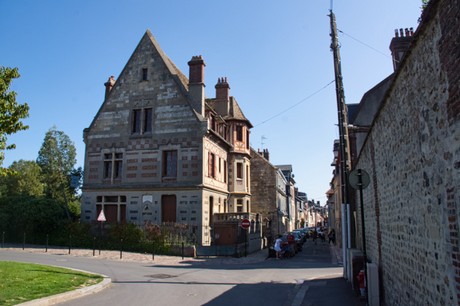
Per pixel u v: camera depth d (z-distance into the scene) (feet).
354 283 37.99
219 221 89.86
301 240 113.80
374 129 32.83
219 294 39.09
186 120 96.53
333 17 47.37
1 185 158.51
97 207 99.50
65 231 97.76
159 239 86.17
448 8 14.02
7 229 106.01
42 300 31.48
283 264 71.77
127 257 75.56
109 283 43.24
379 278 33.01
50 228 101.45
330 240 143.54
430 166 17.39
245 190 119.96
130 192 97.25
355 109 78.38
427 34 16.63
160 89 100.32
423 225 19.10
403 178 22.84
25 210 102.78
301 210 295.28
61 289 36.58
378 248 33.73
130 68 104.22
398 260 25.39
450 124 14.49
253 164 147.54
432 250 17.72
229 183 118.01
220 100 123.95
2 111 42.70
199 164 93.66
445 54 14.57
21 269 46.88
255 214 108.88
